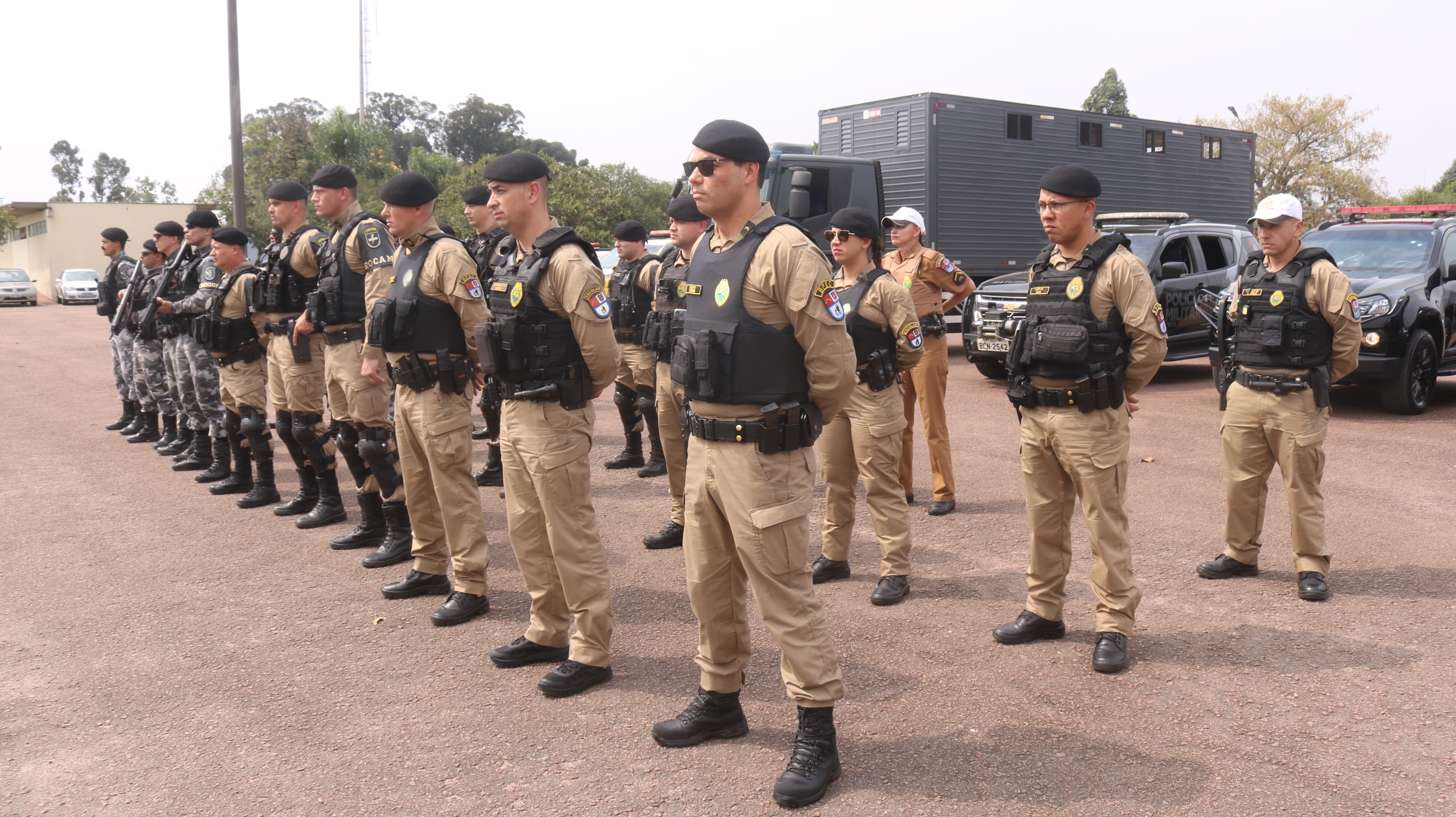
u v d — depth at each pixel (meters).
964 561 5.23
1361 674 3.72
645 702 3.63
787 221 2.97
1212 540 5.51
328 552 5.60
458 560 4.48
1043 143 15.48
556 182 40.53
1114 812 2.82
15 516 6.40
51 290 46.31
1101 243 3.85
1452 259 9.68
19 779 3.15
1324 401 4.49
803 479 3.03
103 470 7.86
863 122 15.14
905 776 3.05
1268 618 4.32
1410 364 9.02
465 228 34.34
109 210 46.97
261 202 38.91
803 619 2.99
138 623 4.50
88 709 3.64
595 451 8.38
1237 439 4.73
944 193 14.31
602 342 3.70
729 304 2.95
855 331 4.54
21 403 11.58
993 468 7.37
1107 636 3.87
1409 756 3.10
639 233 7.00
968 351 11.66
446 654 4.12
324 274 5.23
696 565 3.18
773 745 3.29
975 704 3.54
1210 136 18.41
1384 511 5.96
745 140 2.95
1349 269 9.77
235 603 4.77
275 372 6.11
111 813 2.94
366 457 5.26
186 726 3.49
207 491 7.11
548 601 3.94
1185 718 3.40
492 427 7.14
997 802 2.89
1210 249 12.26
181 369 7.53
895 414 4.59
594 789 3.02
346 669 3.97
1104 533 3.85
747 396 2.95
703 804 2.92
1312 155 47.91
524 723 3.48
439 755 3.25
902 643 4.13
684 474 5.55
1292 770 3.03
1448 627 4.16
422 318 4.36
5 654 4.16
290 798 3.00
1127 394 3.93
